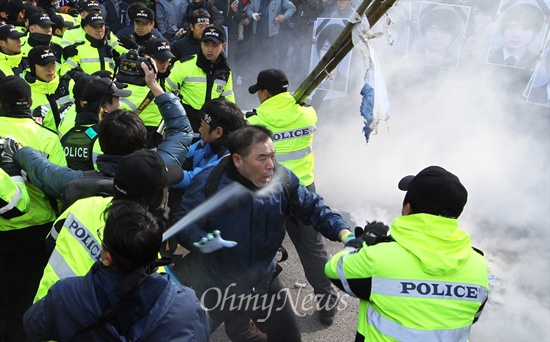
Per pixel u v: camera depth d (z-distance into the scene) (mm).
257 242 2627
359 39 2648
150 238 1678
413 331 1974
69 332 1724
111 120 2479
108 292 1696
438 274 1980
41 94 4480
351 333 3799
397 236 2025
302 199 2729
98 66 6191
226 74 4949
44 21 5973
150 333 1720
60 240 2201
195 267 2734
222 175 2570
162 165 2209
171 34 9156
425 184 1986
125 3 9102
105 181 2396
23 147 2859
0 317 3215
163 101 2936
